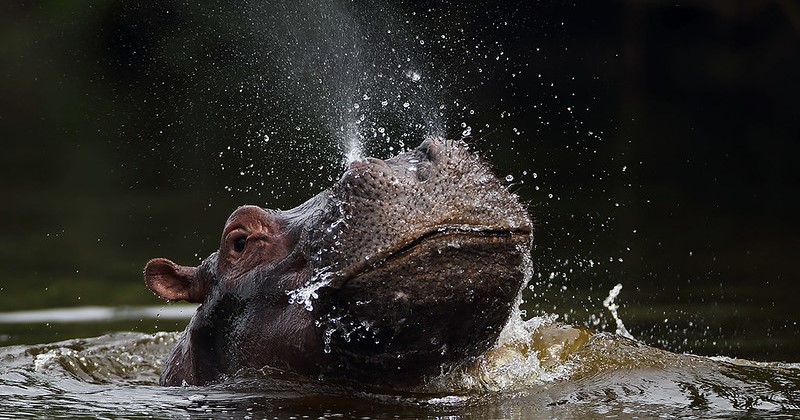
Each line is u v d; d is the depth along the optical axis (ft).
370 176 51.16
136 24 169.68
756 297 98.68
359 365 55.62
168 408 54.75
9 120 199.11
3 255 133.18
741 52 207.00
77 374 74.95
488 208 50.37
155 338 87.71
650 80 206.90
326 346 56.03
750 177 168.35
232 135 143.43
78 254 131.75
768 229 133.18
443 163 50.85
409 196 50.37
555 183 163.94
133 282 117.70
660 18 208.13
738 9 203.00
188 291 67.77
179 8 153.89
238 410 53.36
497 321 53.21
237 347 61.41
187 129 152.56
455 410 52.54
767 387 56.95
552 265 116.37
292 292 58.75
